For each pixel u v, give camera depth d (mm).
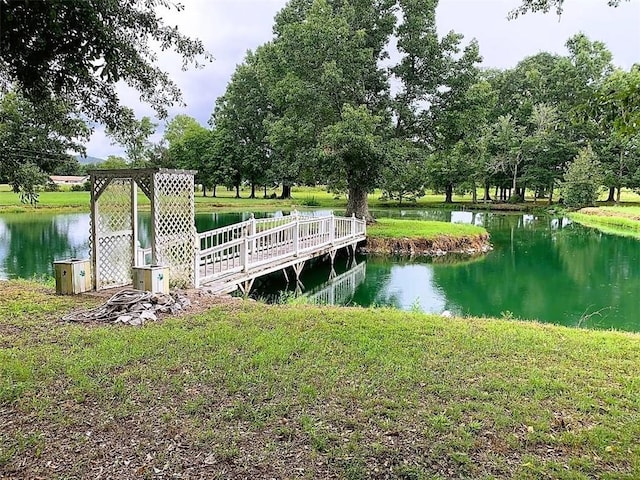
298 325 5309
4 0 2744
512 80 39844
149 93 5613
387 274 13172
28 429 2998
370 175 18703
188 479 2518
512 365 4145
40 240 17922
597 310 9383
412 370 3965
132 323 5367
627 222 24281
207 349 4469
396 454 2734
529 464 2633
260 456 2725
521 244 18844
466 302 10141
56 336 4883
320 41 17922
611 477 2520
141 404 3342
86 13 3064
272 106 34781
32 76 3373
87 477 2523
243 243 9383
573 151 34906
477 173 36031
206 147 41375
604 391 3607
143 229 21062
